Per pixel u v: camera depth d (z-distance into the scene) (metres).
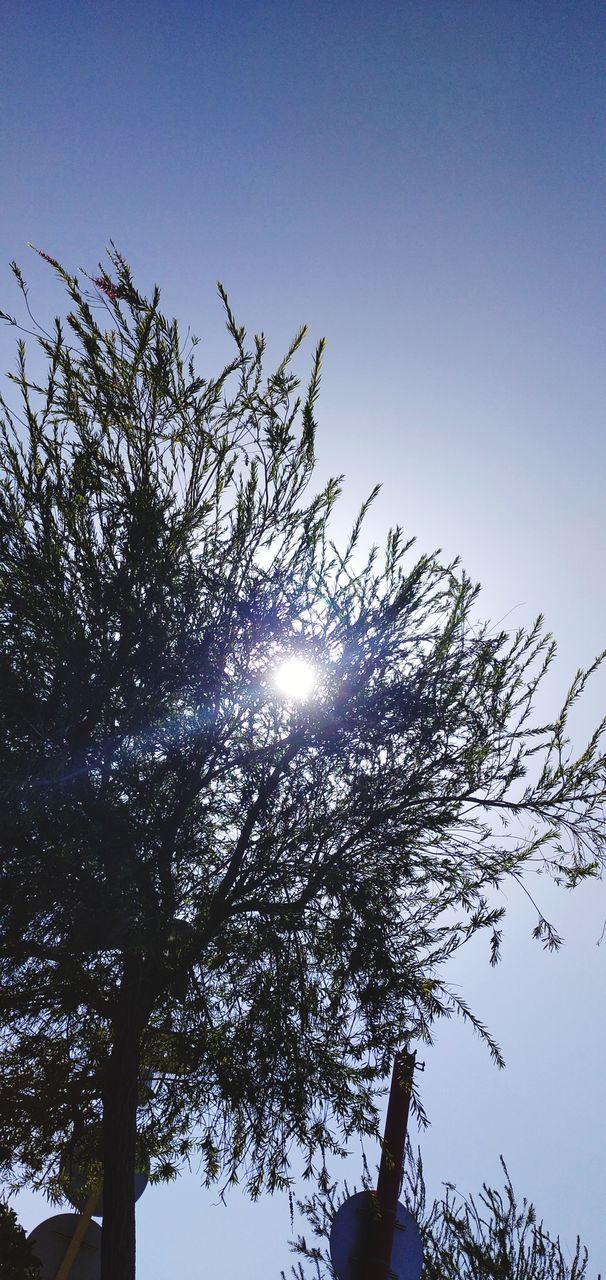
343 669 7.36
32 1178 7.70
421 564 7.75
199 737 6.86
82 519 6.71
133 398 6.52
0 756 5.79
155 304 6.20
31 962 7.01
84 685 6.05
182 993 7.08
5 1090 6.91
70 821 6.02
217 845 7.72
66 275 6.16
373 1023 6.75
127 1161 6.93
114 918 6.12
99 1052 7.62
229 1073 6.90
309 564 7.45
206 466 6.86
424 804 7.59
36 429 6.46
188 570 6.89
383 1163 6.99
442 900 7.58
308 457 6.88
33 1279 7.18
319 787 7.54
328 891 7.01
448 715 7.50
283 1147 6.86
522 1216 11.62
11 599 6.50
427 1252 11.23
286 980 7.02
